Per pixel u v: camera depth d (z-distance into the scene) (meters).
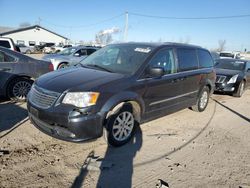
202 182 3.31
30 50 38.66
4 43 10.44
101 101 3.68
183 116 6.17
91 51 13.80
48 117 3.66
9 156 3.58
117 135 4.04
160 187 3.12
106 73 4.29
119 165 3.56
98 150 3.96
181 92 5.46
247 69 10.25
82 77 4.06
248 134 5.30
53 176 3.19
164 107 5.01
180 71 5.36
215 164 3.82
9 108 5.76
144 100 4.41
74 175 3.24
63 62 12.50
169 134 4.88
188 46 5.91
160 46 4.99
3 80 6.10
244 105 8.23
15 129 4.55
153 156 3.91
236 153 4.27
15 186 2.93
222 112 6.99
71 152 3.84
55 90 3.69
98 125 3.69
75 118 3.52
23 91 6.44
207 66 6.57
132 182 3.19
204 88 6.48
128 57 4.72
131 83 4.13
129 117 4.20
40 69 6.61
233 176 3.51
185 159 3.91
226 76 9.23
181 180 3.32
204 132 5.18
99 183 3.11
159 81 4.67
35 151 3.79
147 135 4.73
